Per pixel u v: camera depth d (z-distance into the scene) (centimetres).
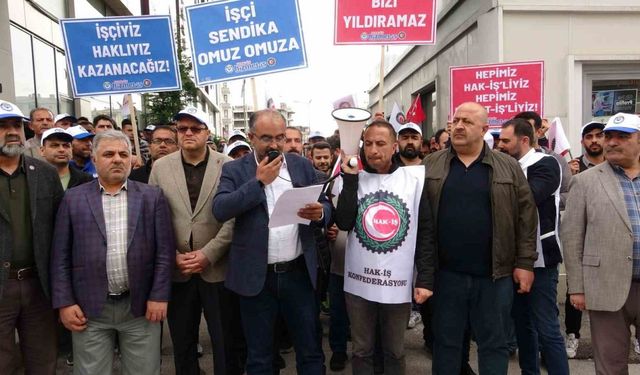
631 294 294
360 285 305
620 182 300
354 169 295
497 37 705
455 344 312
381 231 300
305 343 310
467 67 584
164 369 421
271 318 307
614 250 292
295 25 419
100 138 293
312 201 279
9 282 298
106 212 295
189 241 333
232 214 284
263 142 296
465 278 304
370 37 472
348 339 482
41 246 303
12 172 304
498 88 571
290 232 304
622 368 299
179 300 340
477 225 299
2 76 795
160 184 342
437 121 1094
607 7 695
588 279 301
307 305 309
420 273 303
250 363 306
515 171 306
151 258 302
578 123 711
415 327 511
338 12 473
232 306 334
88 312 287
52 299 291
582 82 718
